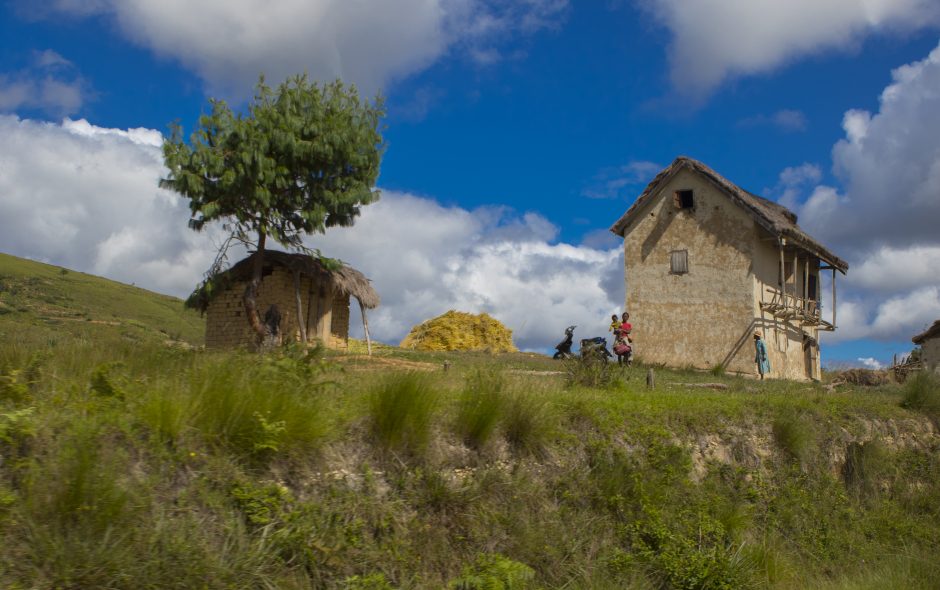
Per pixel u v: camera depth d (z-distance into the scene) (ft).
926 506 42.19
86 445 18.39
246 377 23.27
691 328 87.51
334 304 87.10
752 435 38.29
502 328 107.65
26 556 16.34
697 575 26.27
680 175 90.17
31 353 23.99
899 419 48.34
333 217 76.95
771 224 83.35
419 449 24.91
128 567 16.93
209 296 77.82
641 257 91.45
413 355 75.41
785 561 30.50
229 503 19.80
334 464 22.99
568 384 41.68
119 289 181.47
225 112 72.95
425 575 22.02
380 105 78.33
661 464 31.63
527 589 22.56
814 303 98.58
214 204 70.59
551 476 28.27
